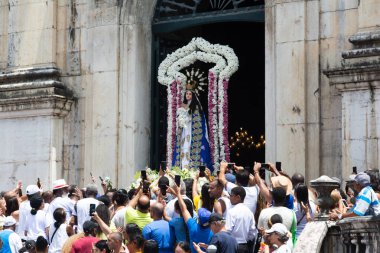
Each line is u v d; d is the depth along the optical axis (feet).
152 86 83.76
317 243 52.60
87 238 55.52
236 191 54.95
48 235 64.08
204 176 66.08
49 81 83.56
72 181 83.56
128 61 82.48
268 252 50.42
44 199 68.54
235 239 51.83
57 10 85.92
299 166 73.51
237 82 98.68
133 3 82.69
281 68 74.74
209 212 53.93
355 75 70.08
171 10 83.61
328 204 57.36
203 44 79.46
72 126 84.23
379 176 62.23
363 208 53.57
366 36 70.44
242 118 98.68
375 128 69.56
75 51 84.89
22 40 86.58
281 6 75.00
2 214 67.62
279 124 74.59
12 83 85.71
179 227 54.49
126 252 51.34
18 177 84.89
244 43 97.40
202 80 80.18
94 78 83.30
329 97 73.10
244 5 80.74
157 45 84.17
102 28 83.35
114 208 62.95
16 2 87.20
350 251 53.57
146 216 57.57
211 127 77.87
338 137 72.54
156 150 83.25
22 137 84.99
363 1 71.36
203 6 82.48
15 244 60.70
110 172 81.76
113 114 82.12
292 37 74.43
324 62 73.56
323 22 73.77
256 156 97.86
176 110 79.51
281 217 51.06
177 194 55.21
